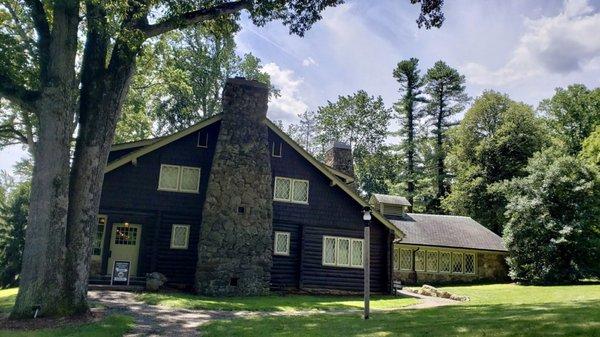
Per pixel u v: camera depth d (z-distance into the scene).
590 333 6.93
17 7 17.33
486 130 50.03
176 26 13.21
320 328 9.70
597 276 25.73
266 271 19.14
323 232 22.41
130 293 16.72
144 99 29.20
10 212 38.78
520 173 44.69
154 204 20.11
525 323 8.12
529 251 27.34
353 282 22.33
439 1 14.34
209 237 18.61
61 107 11.58
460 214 47.56
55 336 9.22
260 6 13.96
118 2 11.57
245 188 19.42
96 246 19.58
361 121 56.62
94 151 12.13
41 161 11.30
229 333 9.68
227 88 20.44
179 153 20.88
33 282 10.95
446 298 22.53
